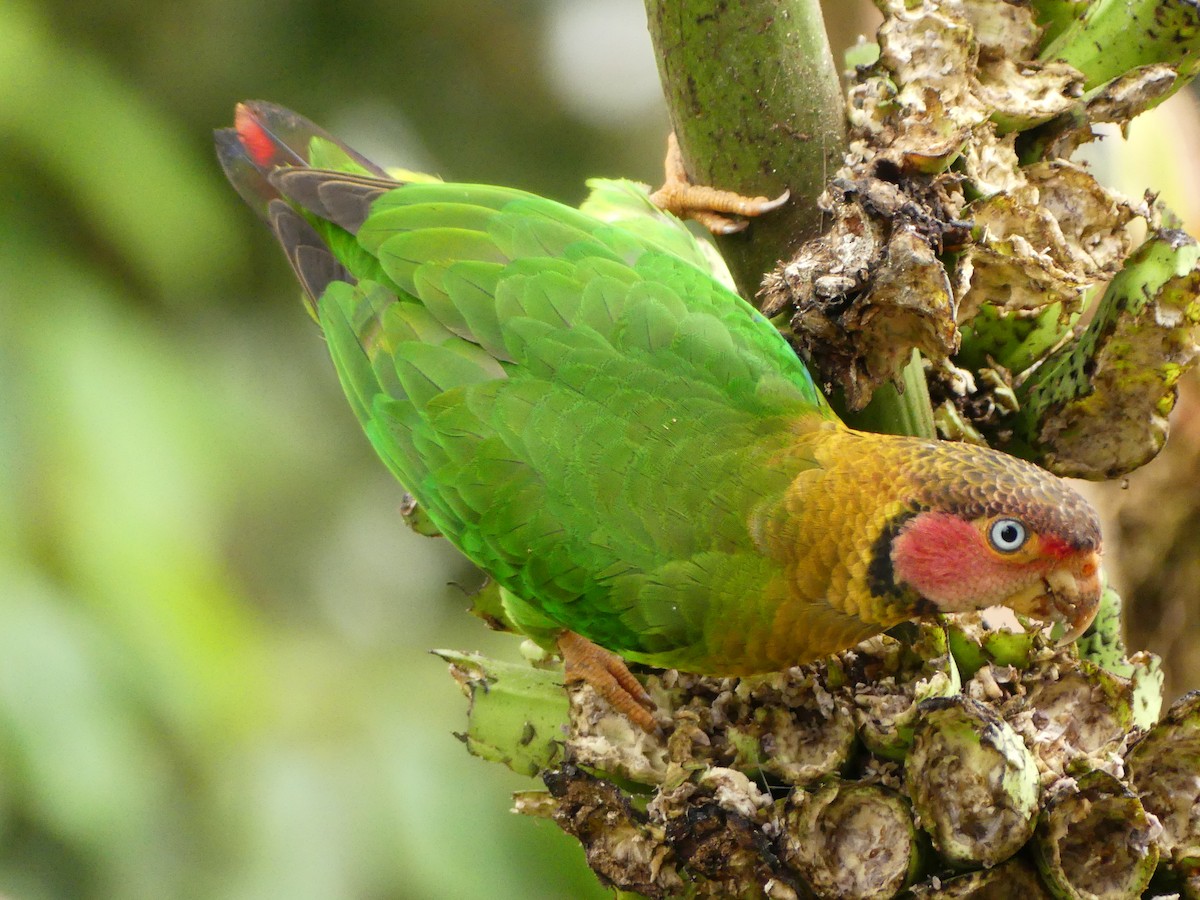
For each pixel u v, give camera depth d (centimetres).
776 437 253
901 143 244
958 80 245
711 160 247
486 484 254
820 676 244
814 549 251
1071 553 248
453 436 254
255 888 264
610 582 253
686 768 243
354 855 266
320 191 259
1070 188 245
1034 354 248
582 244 256
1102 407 246
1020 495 248
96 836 262
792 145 246
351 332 257
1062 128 245
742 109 246
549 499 253
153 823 263
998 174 245
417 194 258
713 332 254
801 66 246
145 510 264
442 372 255
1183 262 244
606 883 244
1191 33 245
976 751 241
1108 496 254
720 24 245
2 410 263
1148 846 241
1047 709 243
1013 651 244
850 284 243
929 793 242
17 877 261
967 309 245
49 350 265
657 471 253
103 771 261
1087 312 256
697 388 253
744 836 242
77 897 262
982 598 249
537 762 246
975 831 241
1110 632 248
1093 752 243
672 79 246
